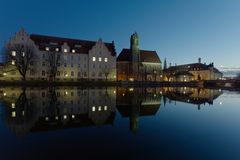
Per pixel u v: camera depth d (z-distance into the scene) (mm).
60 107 26422
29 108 25297
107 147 11977
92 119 19578
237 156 10984
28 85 80938
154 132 15477
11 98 35719
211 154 11234
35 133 14602
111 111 24281
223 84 120875
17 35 95062
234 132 15922
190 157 10773
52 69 100375
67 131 15305
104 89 66188
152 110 26312
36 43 102125
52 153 10875
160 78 154375
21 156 10430
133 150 11586
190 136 14664
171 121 19688
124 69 138500
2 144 12219
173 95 50375
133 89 71562
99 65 116438
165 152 11406
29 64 97062
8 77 93125
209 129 16812
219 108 29703
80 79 111438
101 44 116812
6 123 17406
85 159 10195
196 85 123062
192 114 24047
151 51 159625
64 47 107250
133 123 18406
